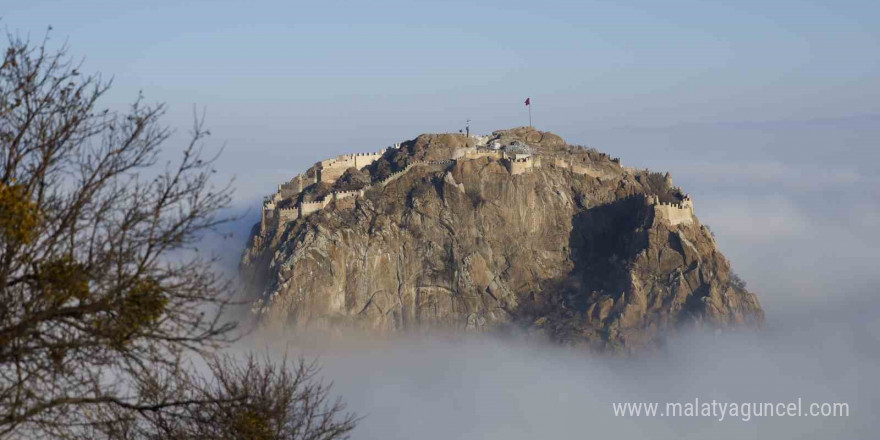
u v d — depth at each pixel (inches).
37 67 1427.2
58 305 1332.4
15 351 1298.0
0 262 1323.8
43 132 1401.3
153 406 1430.9
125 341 1348.4
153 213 1396.4
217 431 1494.8
